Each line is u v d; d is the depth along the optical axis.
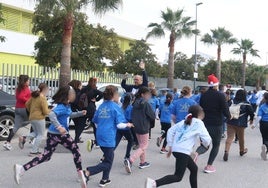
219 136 8.20
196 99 12.84
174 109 9.17
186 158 5.82
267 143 9.86
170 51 34.38
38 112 8.80
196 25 35.03
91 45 26.47
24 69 18.06
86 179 6.21
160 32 34.53
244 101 9.79
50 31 24.62
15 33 34.38
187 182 7.16
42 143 10.23
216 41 47.16
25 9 34.97
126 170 7.71
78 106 10.17
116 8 17.83
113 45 28.16
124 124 6.49
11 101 10.98
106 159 6.58
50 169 7.84
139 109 7.91
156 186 5.71
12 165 8.02
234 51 56.78
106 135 6.50
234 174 8.17
